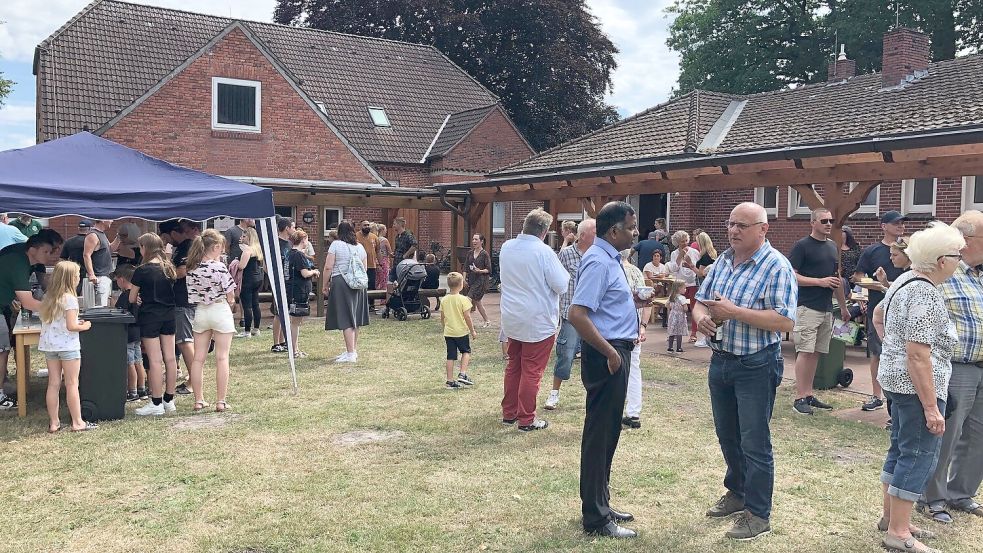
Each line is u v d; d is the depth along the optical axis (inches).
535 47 1376.7
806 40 1242.6
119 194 281.3
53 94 780.6
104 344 269.3
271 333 487.5
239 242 468.4
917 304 155.2
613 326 167.3
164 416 277.9
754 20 1257.4
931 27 1116.5
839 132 569.6
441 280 837.2
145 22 906.1
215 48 800.3
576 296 163.2
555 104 1407.5
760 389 165.3
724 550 163.9
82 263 367.9
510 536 171.2
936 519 179.3
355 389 323.6
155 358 277.9
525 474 212.7
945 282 172.7
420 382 338.0
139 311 276.7
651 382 341.1
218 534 171.9
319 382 338.6
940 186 587.5
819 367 321.1
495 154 1036.5
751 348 163.9
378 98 1070.4
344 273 384.2
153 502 192.1
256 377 349.4
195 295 282.8
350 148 884.6
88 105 786.8
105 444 241.4
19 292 268.8
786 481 208.2
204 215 298.4
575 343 286.4
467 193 713.6
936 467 178.4
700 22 1299.2
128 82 824.3
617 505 190.9
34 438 248.1
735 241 167.2
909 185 608.4
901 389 159.3
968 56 663.8
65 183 285.7
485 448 237.3
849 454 233.9
